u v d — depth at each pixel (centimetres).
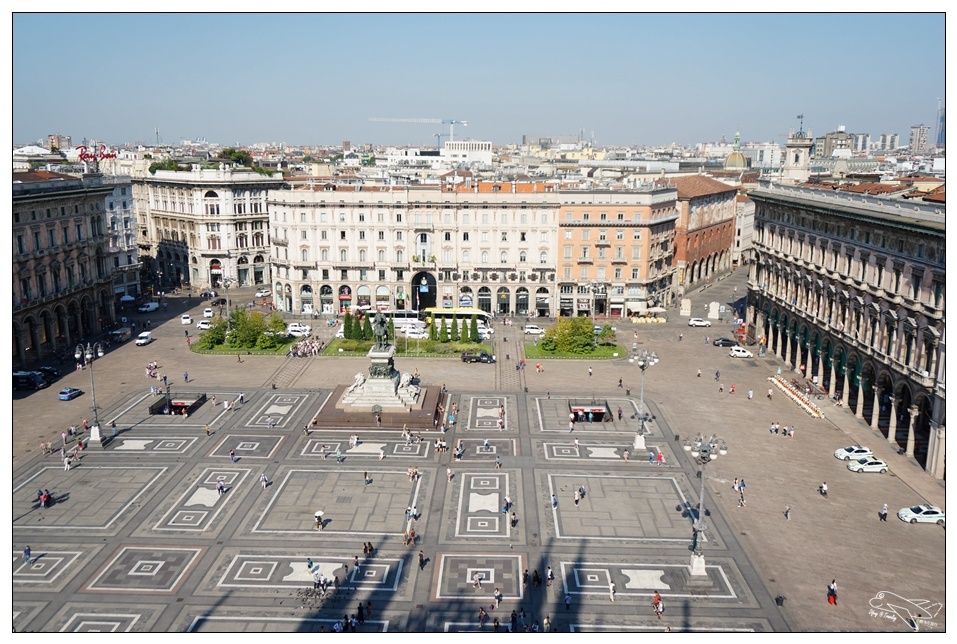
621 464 9312
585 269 17425
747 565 7044
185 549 7275
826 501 8331
